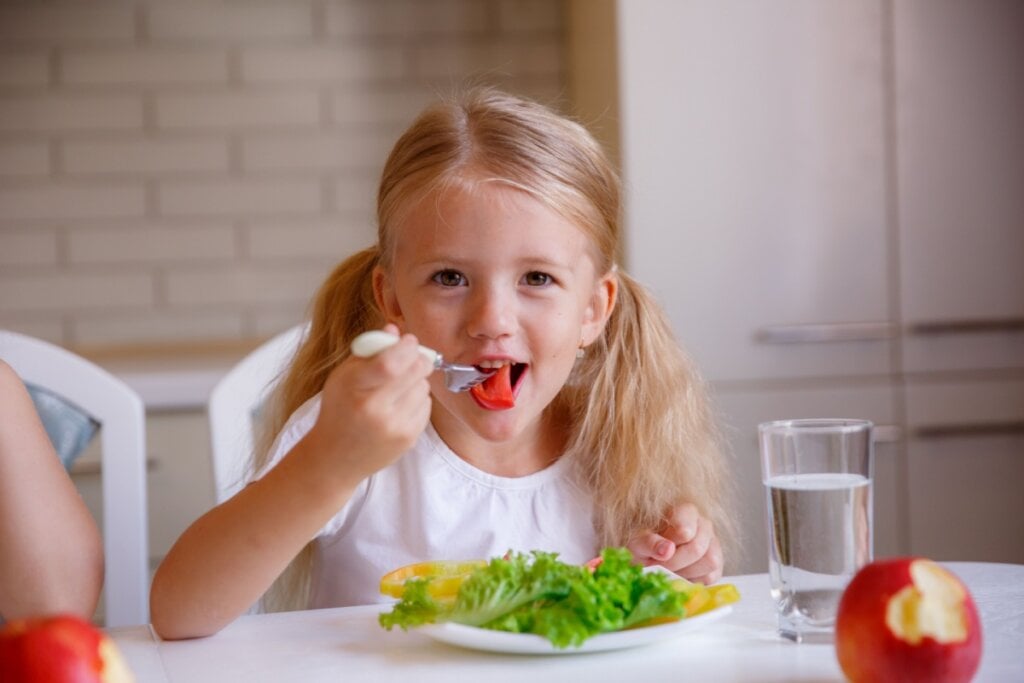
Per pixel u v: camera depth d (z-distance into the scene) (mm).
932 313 2664
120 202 3053
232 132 3082
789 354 2627
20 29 2986
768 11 2592
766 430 953
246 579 1031
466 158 1209
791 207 2617
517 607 935
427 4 3107
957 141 2652
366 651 973
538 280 1224
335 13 3092
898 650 789
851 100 2623
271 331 3123
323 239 3125
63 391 1679
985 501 2680
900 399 2656
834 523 938
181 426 2477
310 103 3098
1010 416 2680
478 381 1170
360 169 3123
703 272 2598
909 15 2627
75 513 1254
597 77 2789
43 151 3020
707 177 2590
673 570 1251
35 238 3029
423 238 1210
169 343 3086
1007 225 2674
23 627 631
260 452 1541
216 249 3094
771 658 914
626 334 1450
